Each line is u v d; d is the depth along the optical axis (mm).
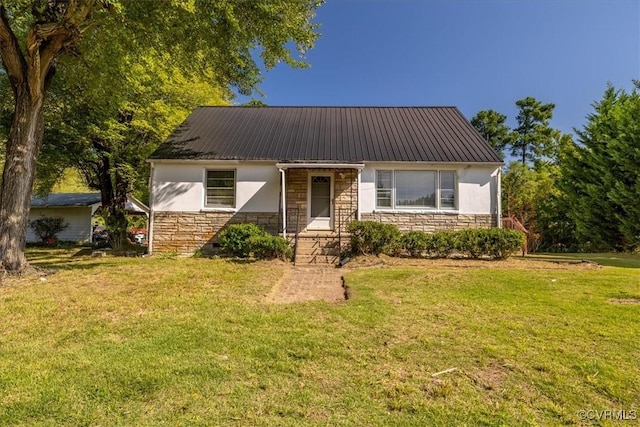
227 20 8227
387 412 2523
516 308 5043
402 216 11688
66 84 11703
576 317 4598
